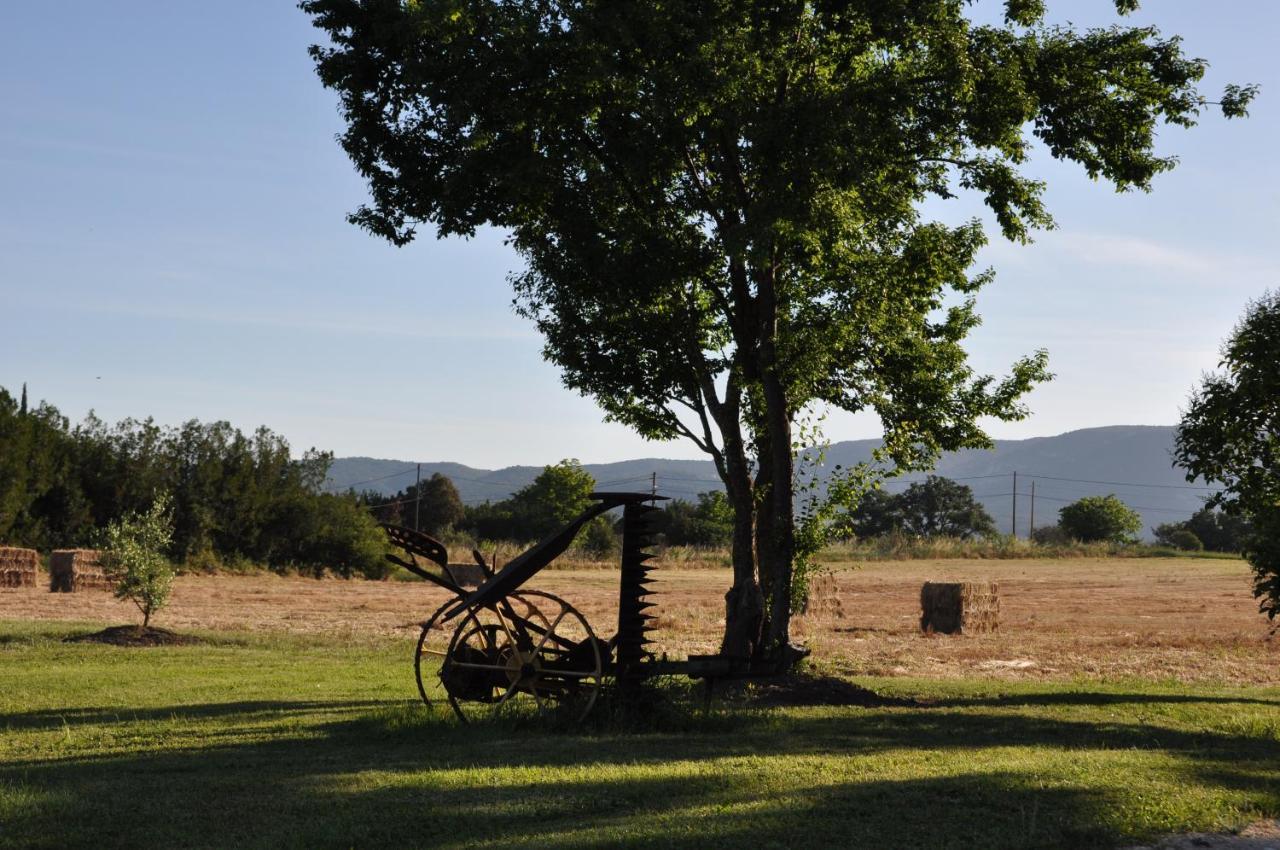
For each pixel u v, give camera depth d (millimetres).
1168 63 16984
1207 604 42750
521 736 12117
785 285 19016
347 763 10188
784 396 18109
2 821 7855
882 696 16938
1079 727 13125
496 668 13320
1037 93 16922
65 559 42844
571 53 15664
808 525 19875
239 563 58031
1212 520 128125
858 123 15547
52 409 57688
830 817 7625
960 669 22719
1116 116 17078
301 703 16031
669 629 29984
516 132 16625
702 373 18672
